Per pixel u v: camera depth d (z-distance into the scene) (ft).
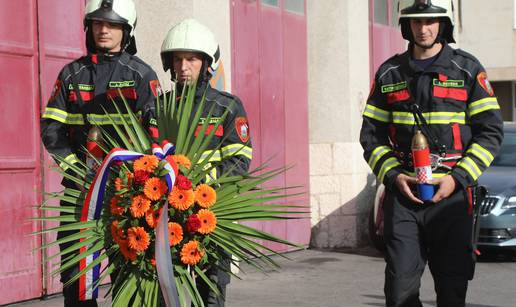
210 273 16.01
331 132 41.16
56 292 26.81
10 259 25.35
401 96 17.54
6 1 25.49
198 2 29.40
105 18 17.84
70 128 18.33
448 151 17.34
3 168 25.18
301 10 40.47
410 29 17.70
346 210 41.27
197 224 14.15
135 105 18.02
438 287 17.37
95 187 14.12
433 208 17.11
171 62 18.03
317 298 28.63
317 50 41.19
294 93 39.81
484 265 36.52
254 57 36.68
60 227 14.42
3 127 25.31
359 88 41.98
